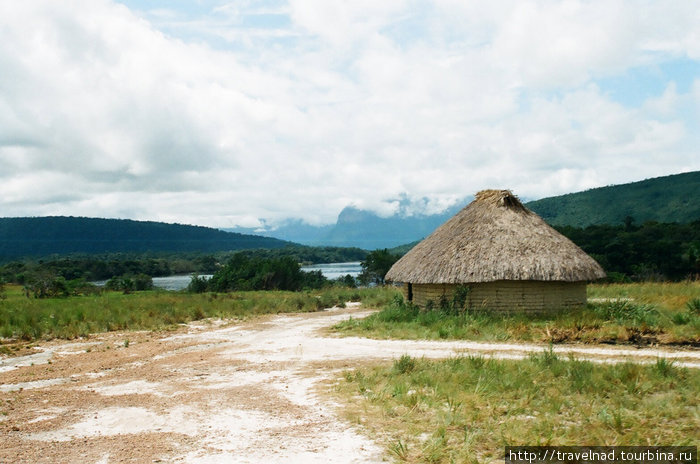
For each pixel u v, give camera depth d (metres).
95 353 15.02
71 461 6.49
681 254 52.38
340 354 13.32
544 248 18.80
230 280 52.94
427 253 20.84
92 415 8.56
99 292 44.94
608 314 16.83
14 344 16.59
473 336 14.99
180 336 18.33
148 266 129.88
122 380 11.24
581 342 13.87
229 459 6.43
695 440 6.62
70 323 19.75
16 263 90.00
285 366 11.98
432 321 17.30
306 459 6.38
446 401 8.45
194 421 8.01
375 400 8.61
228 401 9.06
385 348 13.98
